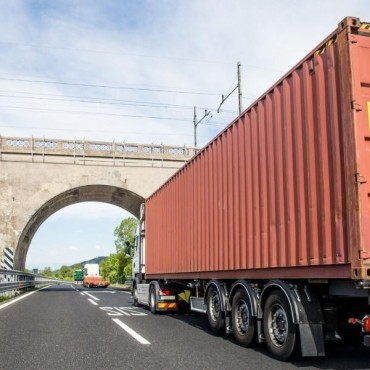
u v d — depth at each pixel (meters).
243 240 9.08
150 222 17.33
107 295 26.72
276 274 7.89
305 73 7.14
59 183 34.88
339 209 6.23
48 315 14.15
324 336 7.23
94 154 35.62
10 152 34.41
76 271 82.06
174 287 15.09
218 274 10.46
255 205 8.62
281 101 7.86
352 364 7.13
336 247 6.25
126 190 36.12
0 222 33.56
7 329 10.95
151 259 16.83
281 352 7.37
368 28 6.28
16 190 34.16
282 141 7.77
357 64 6.14
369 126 6.05
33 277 38.66
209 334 10.34
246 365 7.05
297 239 7.24
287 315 7.27
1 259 33.06
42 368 6.85
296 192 7.29
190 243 12.34
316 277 6.78
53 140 35.09
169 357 7.65
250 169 8.88
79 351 8.16
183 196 13.10
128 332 10.53
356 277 5.80
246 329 8.64
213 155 10.80
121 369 6.77
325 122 6.61
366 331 6.28
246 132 9.12
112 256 65.69
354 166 5.94
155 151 36.56
